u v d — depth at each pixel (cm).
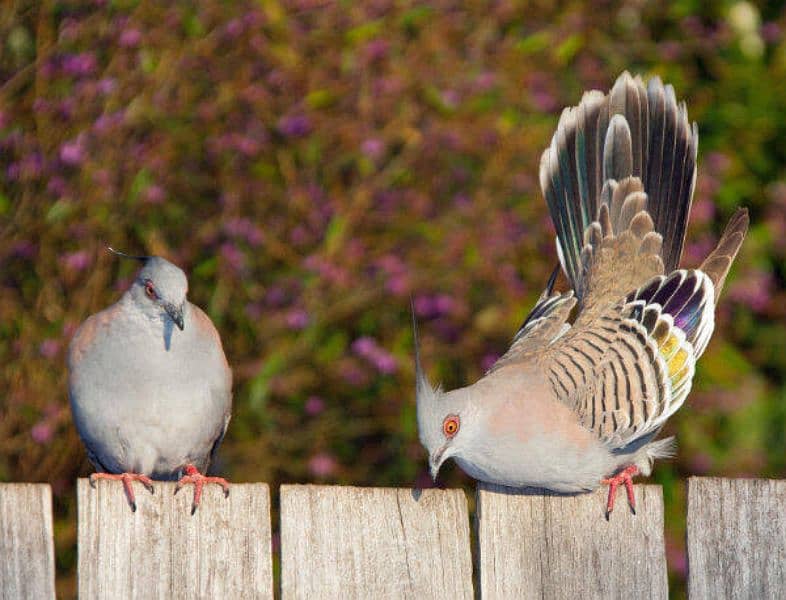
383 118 1191
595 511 649
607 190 905
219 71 1191
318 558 614
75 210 1188
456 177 1200
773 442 1263
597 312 852
